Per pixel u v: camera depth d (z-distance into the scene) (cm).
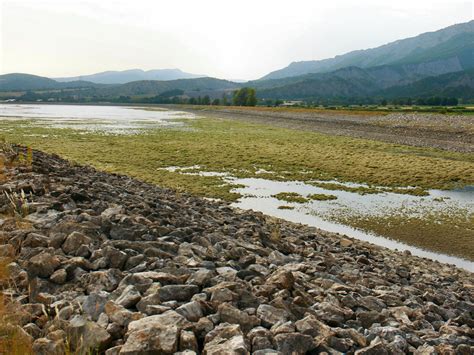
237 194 3128
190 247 973
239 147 5947
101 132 7869
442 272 1591
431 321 854
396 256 1778
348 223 2478
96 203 1229
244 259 983
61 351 488
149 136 7319
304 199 3022
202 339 560
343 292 873
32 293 652
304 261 1182
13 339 491
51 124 9769
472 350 658
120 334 549
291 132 8794
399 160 4825
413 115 8688
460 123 7306
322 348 573
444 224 2466
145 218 1151
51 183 1391
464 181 3712
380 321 732
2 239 825
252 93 18512
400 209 2802
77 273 721
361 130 8406
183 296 677
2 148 2139
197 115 15538
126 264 799
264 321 628
